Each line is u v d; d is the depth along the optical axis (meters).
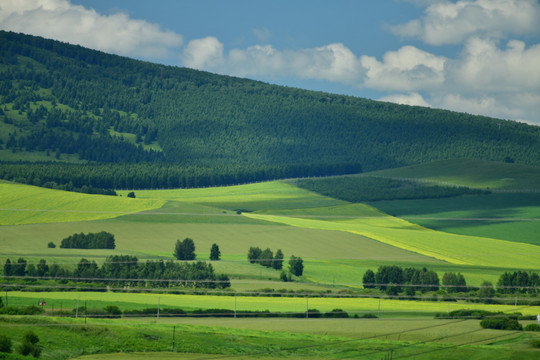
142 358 119.25
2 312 150.75
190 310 170.12
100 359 117.00
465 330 154.88
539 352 133.50
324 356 128.12
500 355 131.38
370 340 141.62
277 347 132.75
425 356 130.12
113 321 144.00
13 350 115.38
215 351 127.06
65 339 124.50
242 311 173.00
